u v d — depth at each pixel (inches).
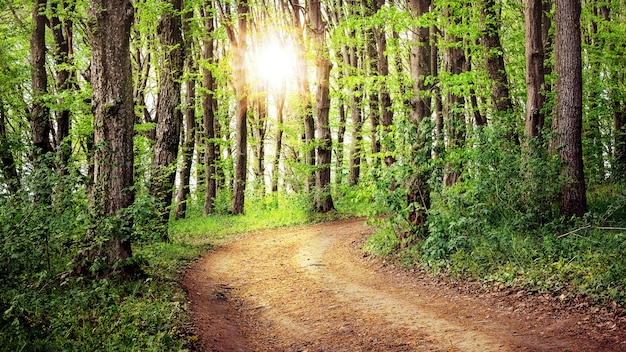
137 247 495.5
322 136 968.3
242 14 915.4
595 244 370.0
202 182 1386.6
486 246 406.9
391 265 473.1
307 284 437.1
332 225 836.0
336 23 1104.8
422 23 497.0
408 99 601.3
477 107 730.2
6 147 575.8
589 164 735.1
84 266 360.5
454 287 374.9
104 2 387.2
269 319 350.3
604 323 255.0
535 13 515.5
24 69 656.4
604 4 748.0
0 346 216.4
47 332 238.2
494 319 291.4
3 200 266.8
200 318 323.9
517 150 491.8
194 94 1062.4
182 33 677.9
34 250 263.3
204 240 754.2
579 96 470.3
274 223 912.3
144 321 280.5
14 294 229.8
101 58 387.5
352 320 322.0
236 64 1040.8
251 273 503.8
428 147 480.7
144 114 1037.8
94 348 232.8
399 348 260.4
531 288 328.5
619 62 725.9
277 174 1419.8
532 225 435.5
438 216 457.1
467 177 498.9
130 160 394.0
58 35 748.6
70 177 297.3
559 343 239.6
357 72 906.7
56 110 665.6
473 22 607.8
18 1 644.1
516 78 701.3
